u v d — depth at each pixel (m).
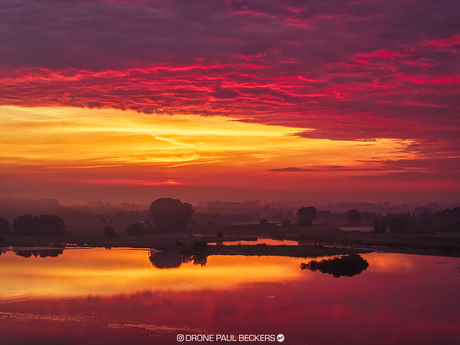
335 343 44.19
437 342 44.94
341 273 84.50
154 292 64.94
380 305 58.62
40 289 67.12
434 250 132.25
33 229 183.12
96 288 68.00
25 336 45.09
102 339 44.38
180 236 195.38
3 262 100.38
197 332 46.72
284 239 191.50
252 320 51.09
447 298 62.94
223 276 79.44
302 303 59.31
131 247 138.50
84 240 162.50
